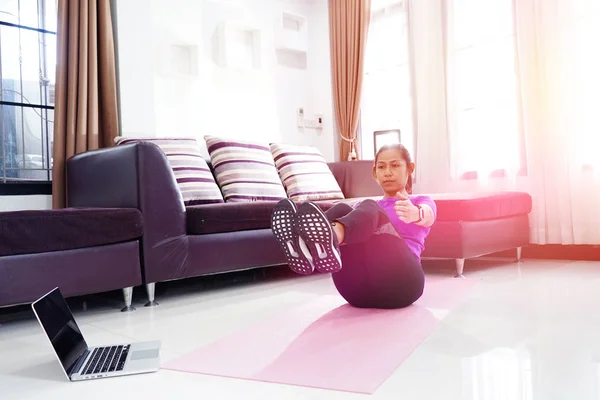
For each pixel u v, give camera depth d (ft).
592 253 10.32
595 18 9.78
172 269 7.63
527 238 10.41
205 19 12.10
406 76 12.97
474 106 11.66
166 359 4.66
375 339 4.88
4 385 4.26
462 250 8.53
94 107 9.95
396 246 5.78
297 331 5.33
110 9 10.51
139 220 7.27
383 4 13.44
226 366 4.33
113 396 3.83
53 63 10.57
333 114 14.66
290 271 10.50
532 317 5.64
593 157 9.88
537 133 10.57
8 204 9.34
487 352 4.43
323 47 14.71
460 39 11.83
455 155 11.82
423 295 7.01
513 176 11.01
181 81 11.62
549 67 10.30
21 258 6.23
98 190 8.24
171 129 11.41
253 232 8.69
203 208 7.99
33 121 10.32
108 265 6.96
